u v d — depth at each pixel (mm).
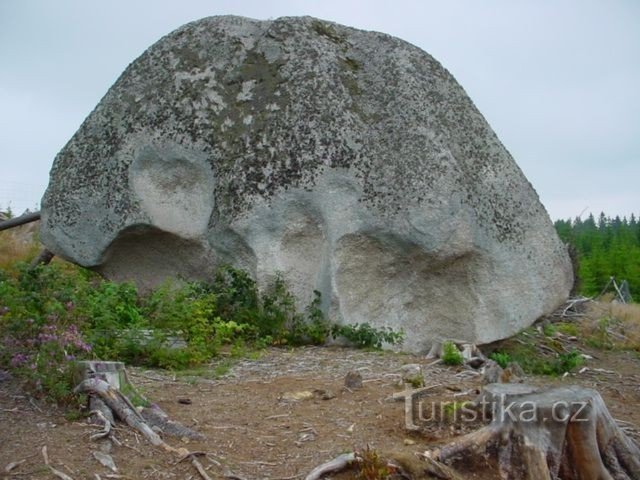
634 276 23172
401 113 9445
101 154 10117
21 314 6332
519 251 9531
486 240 9281
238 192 9414
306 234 9375
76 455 4621
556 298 9820
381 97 9570
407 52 9867
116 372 5527
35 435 4859
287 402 6059
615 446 5250
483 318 9438
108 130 10141
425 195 9078
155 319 8258
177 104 9898
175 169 9828
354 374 6535
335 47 9891
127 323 8148
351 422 5594
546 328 12016
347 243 9164
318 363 7746
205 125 9758
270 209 9289
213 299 8812
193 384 6594
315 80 9555
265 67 9828
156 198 9867
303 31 9891
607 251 27438
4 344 6066
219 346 8141
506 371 6953
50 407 5355
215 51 10055
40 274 7449
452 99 9781
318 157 9273
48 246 10359
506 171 9719
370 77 9734
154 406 5539
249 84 9805
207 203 9727
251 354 8047
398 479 4641
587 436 5043
